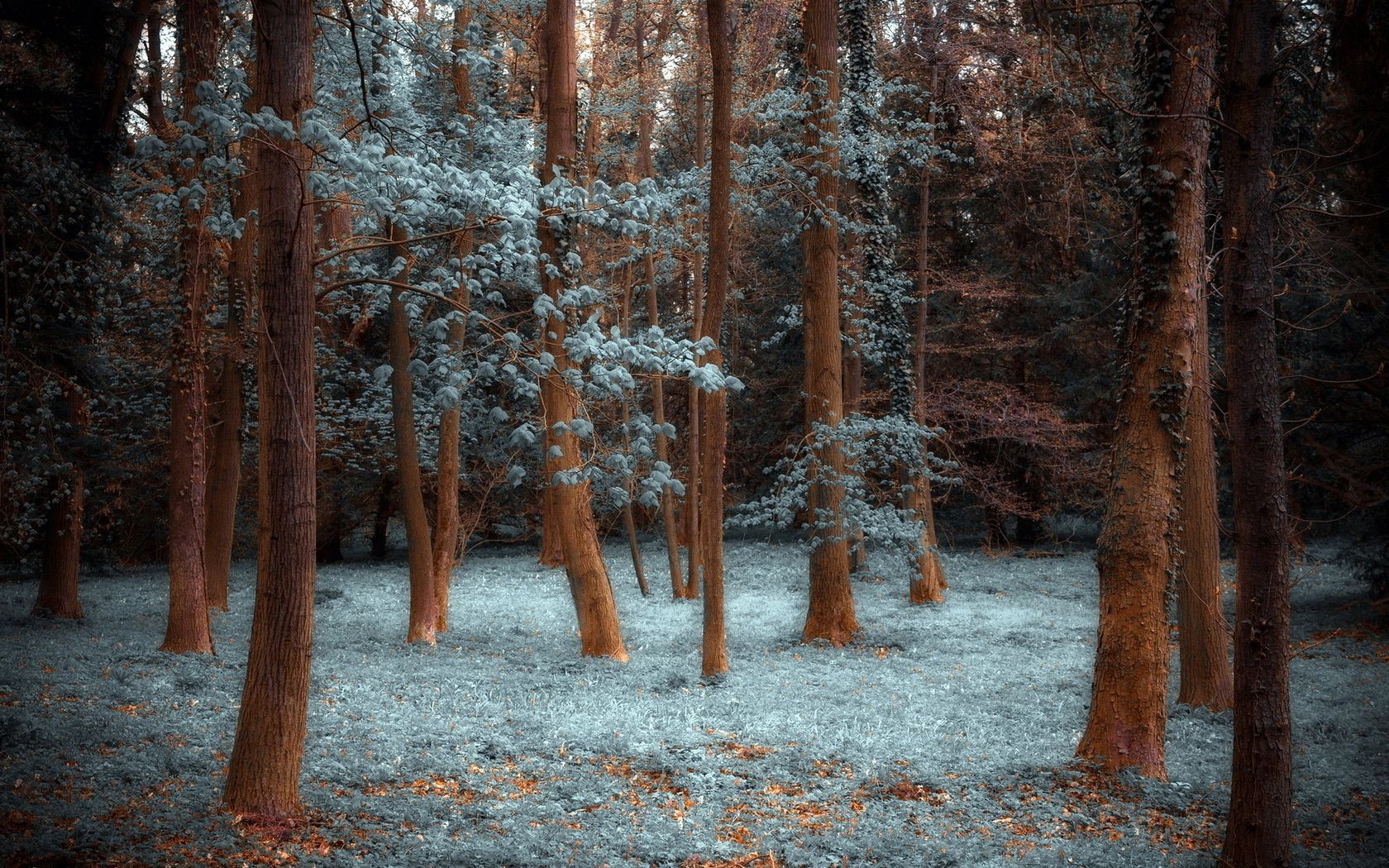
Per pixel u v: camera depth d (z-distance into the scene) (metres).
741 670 14.04
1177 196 8.84
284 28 6.91
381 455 24.52
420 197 7.36
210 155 6.46
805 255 16.75
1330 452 15.20
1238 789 5.73
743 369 32.94
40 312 14.64
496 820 7.18
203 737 8.79
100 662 12.30
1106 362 25.58
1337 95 16.78
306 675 7.10
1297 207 5.78
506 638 17.30
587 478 9.43
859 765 8.84
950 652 15.68
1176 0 8.80
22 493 14.78
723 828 7.16
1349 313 15.23
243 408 19.86
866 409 26.64
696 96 22.84
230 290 15.95
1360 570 19.47
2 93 15.19
